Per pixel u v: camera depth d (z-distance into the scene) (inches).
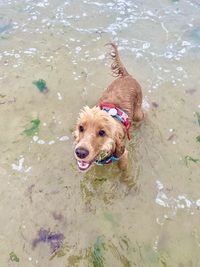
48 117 38.5
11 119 38.2
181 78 43.4
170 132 38.1
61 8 51.8
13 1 52.6
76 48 46.1
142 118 38.1
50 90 41.0
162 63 45.1
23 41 46.7
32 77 42.3
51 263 29.3
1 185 33.3
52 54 45.2
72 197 33.1
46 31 48.2
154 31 49.2
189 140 37.6
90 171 35.0
